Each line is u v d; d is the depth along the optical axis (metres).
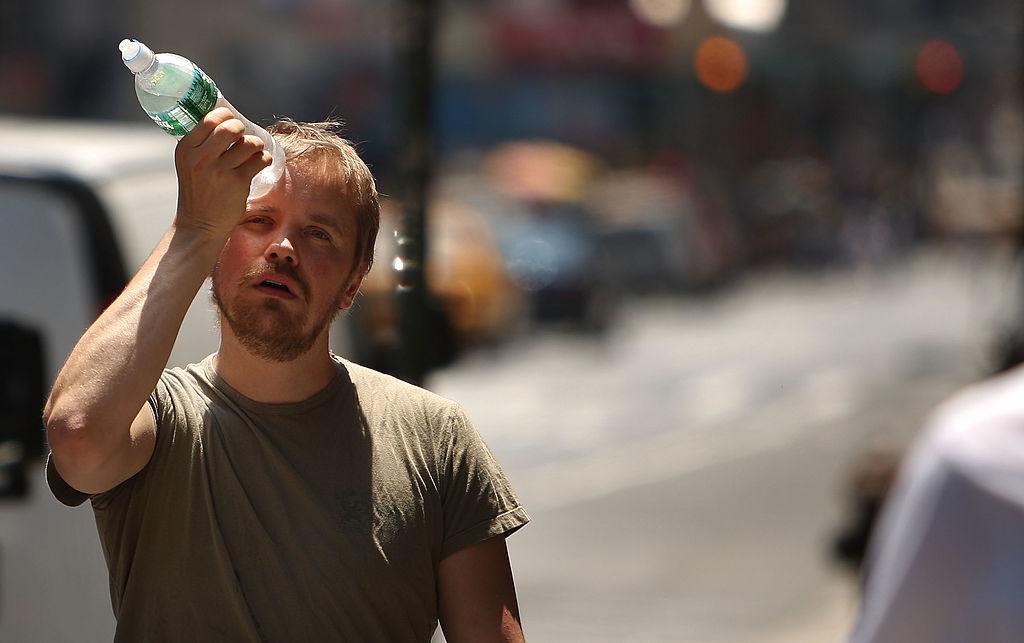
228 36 87.12
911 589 7.78
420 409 9.25
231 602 8.70
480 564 9.17
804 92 148.00
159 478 8.78
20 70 79.06
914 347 73.75
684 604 28.44
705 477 42.00
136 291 8.52
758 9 124.19
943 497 7.71
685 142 128.25
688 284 93.94
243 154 8.57
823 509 37.84
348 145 9.25
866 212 126.94
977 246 95.44
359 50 92.50
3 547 13.12
